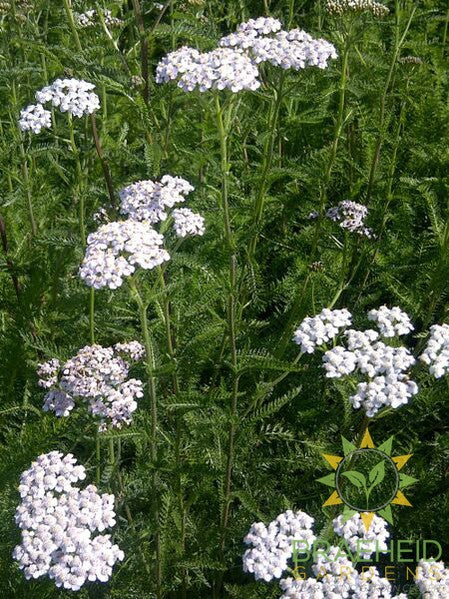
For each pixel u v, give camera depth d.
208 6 0.92
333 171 0.92
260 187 0.66
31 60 0.98
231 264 0.53
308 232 0.85
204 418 0.58
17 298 0.74
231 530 0.58
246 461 0.65
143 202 0.55
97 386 0.52
